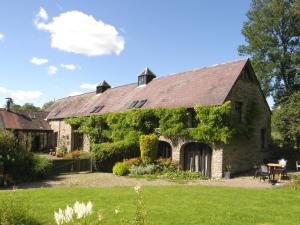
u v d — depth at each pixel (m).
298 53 33.22
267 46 34.88
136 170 21.42
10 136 19.17
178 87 26.53
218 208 11.20
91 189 14.84
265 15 34.62
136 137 24.89
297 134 25.88
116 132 26.77
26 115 38.59
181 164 22.78
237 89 22.78
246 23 36.16
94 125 30.03
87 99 37.88
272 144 27.25
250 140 23.69
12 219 7.27
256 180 19.33
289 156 26.59
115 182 18.52
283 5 33.53
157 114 23.91
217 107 20.77
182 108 22.59
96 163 23.73
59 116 37.50
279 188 15.87
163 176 20.52
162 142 24.56
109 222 9.00
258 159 24.69
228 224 9.31
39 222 8.38
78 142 34.00
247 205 11.78
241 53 36.50
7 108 37.41
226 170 20.94
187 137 22.39
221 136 20.61
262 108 25.77
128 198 12.59
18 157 18.69
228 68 24.59
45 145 38.19
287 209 11.27
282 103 32.19
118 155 24.05
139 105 26.84
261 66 35.00
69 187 16.17
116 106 30.05
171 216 10.02
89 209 4.05
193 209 10.96
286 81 34.88
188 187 15.85
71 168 23.09
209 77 25.09
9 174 18.06
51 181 18.94
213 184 17.62
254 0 35.50
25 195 12.94
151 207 11.16
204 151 22.09
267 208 11.36
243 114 23.38
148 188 15.35
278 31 34.69
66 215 4.07
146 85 31.02
